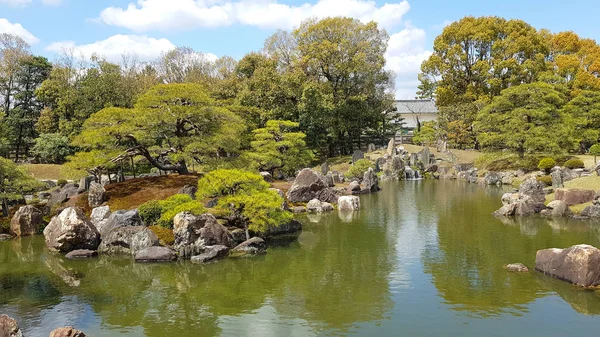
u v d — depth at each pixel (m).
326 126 69.25
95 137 32.38
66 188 38.09
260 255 23.31
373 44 74.81
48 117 67.12
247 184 26.02
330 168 64.19
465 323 14.69
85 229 24.86
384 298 17.05
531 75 68.44
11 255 24.22
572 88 68.56
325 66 71.38
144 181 36.06
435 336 13.82
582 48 75.44
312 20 75.00
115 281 19.55
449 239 25.95
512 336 13.70
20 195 31.81
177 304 16.80
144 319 15.45
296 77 66.00
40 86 71.88
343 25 72.44
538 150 52.97
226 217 25.72
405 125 102.44
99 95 62.34
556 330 14.02
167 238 24.69
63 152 61.84
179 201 27.09
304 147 52.75
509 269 20.00
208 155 37.34
